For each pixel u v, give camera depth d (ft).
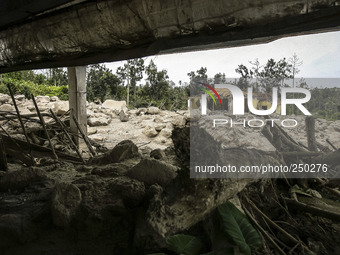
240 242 5.61
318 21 6.04
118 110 54.95
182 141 6.66
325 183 9.07
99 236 6.85
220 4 6.72
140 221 6.81
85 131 27.50
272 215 8.14
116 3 8.23
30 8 8.98
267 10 6.32
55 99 54.19
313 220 7.95
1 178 9.25
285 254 6.42
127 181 7.96
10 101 48.34
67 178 9.66
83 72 27.12
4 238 6.46
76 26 9.34
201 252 6.14
